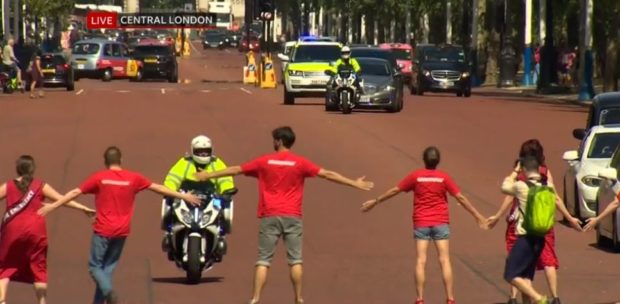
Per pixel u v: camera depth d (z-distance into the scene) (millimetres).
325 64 173750
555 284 51250
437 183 51844
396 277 61250
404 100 197750
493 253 67875
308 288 58250
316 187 91750
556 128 138875
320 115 152625
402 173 98062
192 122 139375
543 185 49125
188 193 56469
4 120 142375
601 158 78250
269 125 136375
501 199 86750
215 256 58250
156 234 72750
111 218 50250
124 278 59750
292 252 51750
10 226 49219
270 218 51438
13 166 100875
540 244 48844
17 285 58688
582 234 74938
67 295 55875
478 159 107938
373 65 162625
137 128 131750
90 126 134500
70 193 50031
